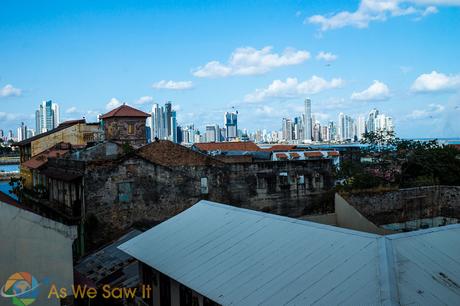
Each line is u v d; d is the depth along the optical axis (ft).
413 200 98.32
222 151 213.46
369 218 93.61
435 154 137.49
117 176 108.78
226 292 47.55
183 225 70.95
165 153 119.96
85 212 105.09
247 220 64.69
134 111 191.21
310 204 132.87
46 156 156.46
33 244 50.06
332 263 46.03
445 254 44.93
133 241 71.46
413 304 36.88
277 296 43.70
